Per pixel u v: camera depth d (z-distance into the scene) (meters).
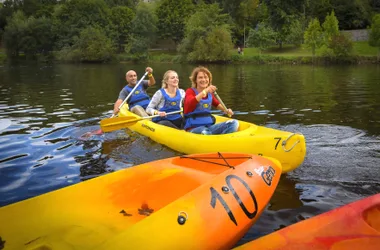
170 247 1.81
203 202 2.09
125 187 2.63
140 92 6.31
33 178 3.36
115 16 50.09
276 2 42.19
